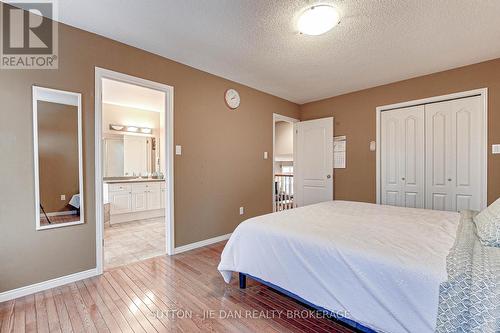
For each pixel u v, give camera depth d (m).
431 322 1.07
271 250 1.79
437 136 3.33
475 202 3.04
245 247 1.98
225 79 3.55
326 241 1.53
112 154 5.12
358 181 4.08
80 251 2.29
